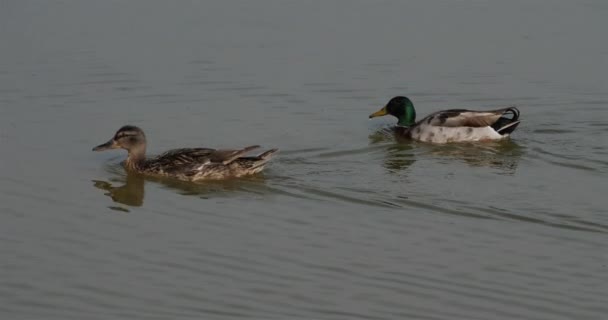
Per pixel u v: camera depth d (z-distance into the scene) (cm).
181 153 1852
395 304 1362
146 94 2270
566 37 2667
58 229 1595
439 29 2725
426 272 1455
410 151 2016
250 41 2620
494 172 1853
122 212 1672
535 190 1752
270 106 2211
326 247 1534
